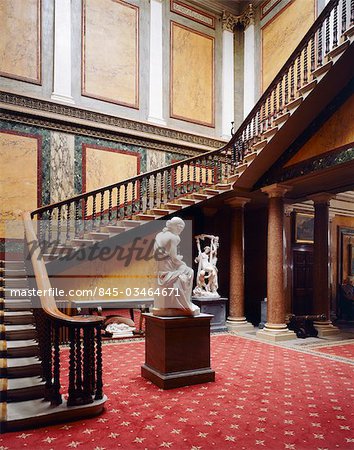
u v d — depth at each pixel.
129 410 4.16
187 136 12.21
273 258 8.55
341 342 8.22
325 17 6.86
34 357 4.92
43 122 9.88
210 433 3.62
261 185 8.91
